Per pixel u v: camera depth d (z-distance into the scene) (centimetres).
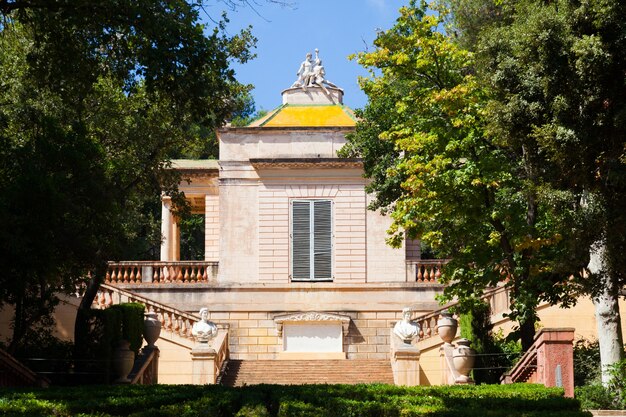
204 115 2511
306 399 2025
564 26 2095
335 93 4172
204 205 4719
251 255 3812
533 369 2475
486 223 2653
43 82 2631
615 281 2278
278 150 3884
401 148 2675
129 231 4116
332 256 3812
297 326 3709
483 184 2527
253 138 3897
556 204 2181
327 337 3697
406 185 2578
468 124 2528
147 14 2312
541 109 2188
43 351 2805
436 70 2661
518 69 2231
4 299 2584
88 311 2839
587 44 2016
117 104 3203
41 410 1769
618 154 2083
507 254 2575
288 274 3800
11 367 2325
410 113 2769
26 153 2516
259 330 3722
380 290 3744
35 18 2488
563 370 2317
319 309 3734
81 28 2420
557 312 3300
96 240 2625
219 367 3253
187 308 3741
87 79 2569
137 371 2864
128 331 2917
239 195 3856
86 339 2811
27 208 2383
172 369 3331
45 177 2391
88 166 2591
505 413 1842
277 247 3819
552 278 2494
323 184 3859
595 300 2489
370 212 3838
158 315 3378
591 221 2125
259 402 1997
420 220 2789
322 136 3891
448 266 2697
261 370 3300
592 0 2048
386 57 2659
